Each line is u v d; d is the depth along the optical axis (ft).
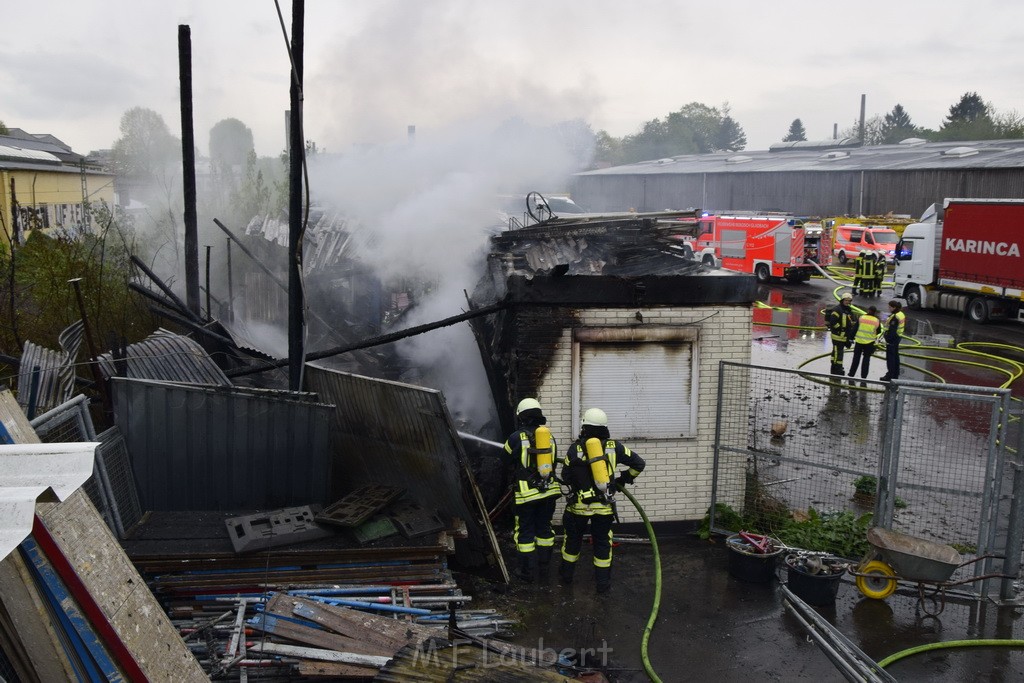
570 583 22.39
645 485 26.04
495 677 14.03
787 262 95.66
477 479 26.53
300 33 23.34
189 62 32.27
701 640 19.62
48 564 11.39
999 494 21.49
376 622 17.19
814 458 31.81
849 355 57.00
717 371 25.80
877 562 21.48
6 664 11.32
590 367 25.36
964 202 71.56
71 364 22.35
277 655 15.81
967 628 20.42
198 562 18.54
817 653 19.12
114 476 20.36
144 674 12.00
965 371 52.37
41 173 68.59
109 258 38.63
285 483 22.31
